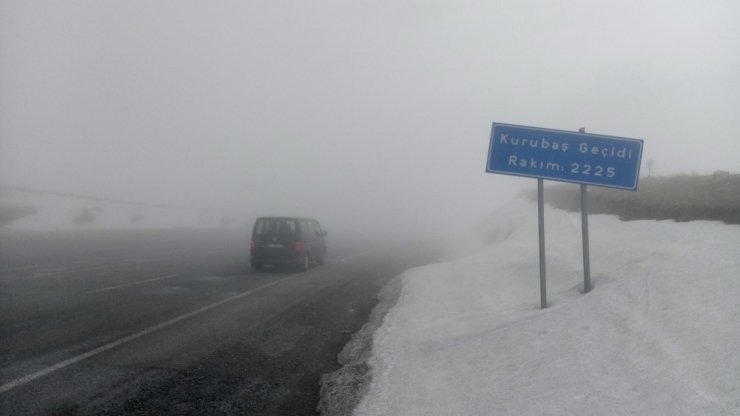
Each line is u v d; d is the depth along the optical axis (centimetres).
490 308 1037
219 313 1106
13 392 616
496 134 966
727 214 1097
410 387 673
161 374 703
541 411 531
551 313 823
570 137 944
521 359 685
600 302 789
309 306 1237
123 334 898
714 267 763
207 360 775
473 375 679
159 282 1520
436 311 1109
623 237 1254
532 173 946
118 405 593
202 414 581
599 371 579
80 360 745
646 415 465
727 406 436
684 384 491
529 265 1287
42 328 912
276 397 644
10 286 1329
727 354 517
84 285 1391
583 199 932
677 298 696
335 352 857
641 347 598
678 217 1236
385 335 947
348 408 615
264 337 926
